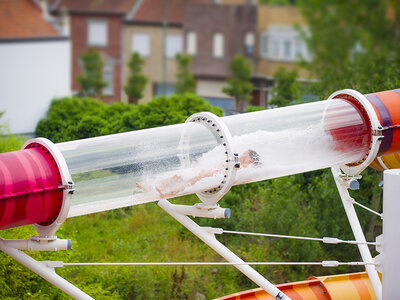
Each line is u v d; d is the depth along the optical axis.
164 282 10.21
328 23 47.91
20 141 11.88
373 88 12.46
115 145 7.27
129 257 10.88
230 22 60.81
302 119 8.25
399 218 7.67
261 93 15.56
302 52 59.94
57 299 9.53
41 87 21.95
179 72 60.28
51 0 57.59
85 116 13.62
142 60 57.88
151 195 7.34
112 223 11.78
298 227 11.32
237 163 7.38
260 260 10.91
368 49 46.41
